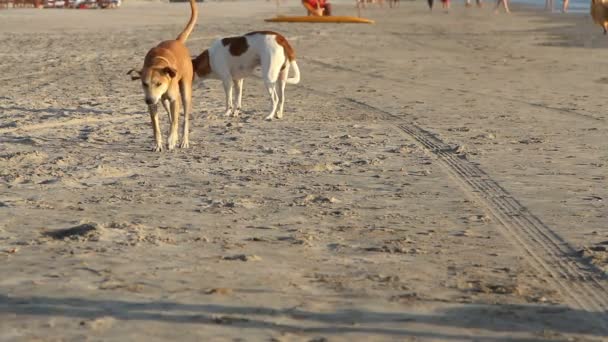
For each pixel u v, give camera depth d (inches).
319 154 565.9
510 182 478.6
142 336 245.1
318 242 354.3
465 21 2470.5
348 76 1079.6
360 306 274.4
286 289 290.8
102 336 244.8
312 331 251.3
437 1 4495.6
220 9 3489.2
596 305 281.4
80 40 1601.9
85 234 358.6
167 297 279.9
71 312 264.8
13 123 684.7
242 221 389.4
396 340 245.4
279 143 606.9
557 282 305.9
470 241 358.9
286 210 411.2
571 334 253.4
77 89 924.0
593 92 934.4
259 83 984.3
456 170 513.3
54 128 669.3
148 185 468.8
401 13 3070.9
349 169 515.2
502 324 260.4
